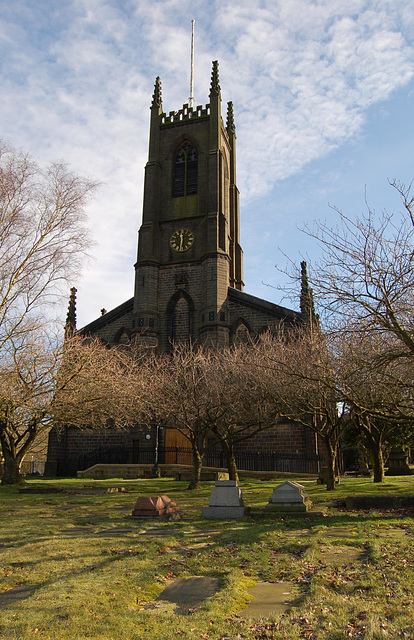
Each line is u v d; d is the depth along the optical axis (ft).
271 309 146.61
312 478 114.21
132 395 92.27
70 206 78.33
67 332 97.81
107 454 142.31
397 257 47.85
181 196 169.37
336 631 19.70
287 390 79.30
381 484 84.64
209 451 134.62
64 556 32.53
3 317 73.15
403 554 30.81
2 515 54.24
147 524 44.91
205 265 151.84
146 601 24.43
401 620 20.34
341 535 38.34
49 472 144.05
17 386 78.54
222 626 20.76
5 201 74.38
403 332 45.39
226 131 200.44
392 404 52.85
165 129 177.78
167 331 153.58
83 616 21.88
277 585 26.84
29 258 76.23
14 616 22.03
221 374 93.15
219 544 35.86
